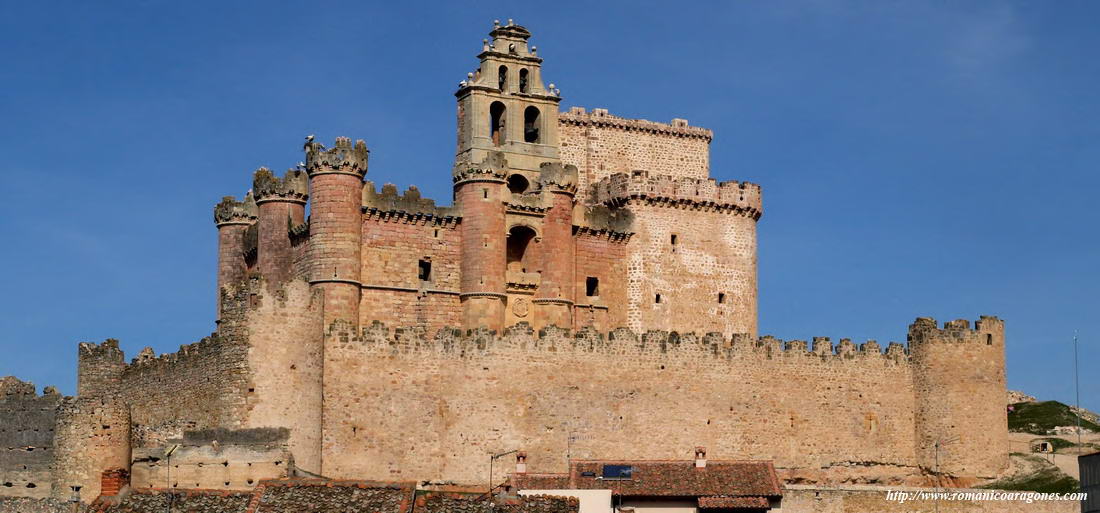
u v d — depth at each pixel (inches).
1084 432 5802.2
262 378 4603.8
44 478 4247.0
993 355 5369.1
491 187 5270.7
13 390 4397.1
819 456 5231.3
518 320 5324.8
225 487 4320.9
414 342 4862.2
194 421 4726.9
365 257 5142.7
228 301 4665.4
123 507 3912.4
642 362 5059.1
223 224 5615.2
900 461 5339.6
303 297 4697.3
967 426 5305.1
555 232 5378.9
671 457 5044.3
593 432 4975.4
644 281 5570.9
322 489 3897.6
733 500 4613.7
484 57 5516.7
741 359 5177.2
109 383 5078.7
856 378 5315.0
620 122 5821.9
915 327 5398.6
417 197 5226.4
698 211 5679.1
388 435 4795.8
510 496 4013.3
